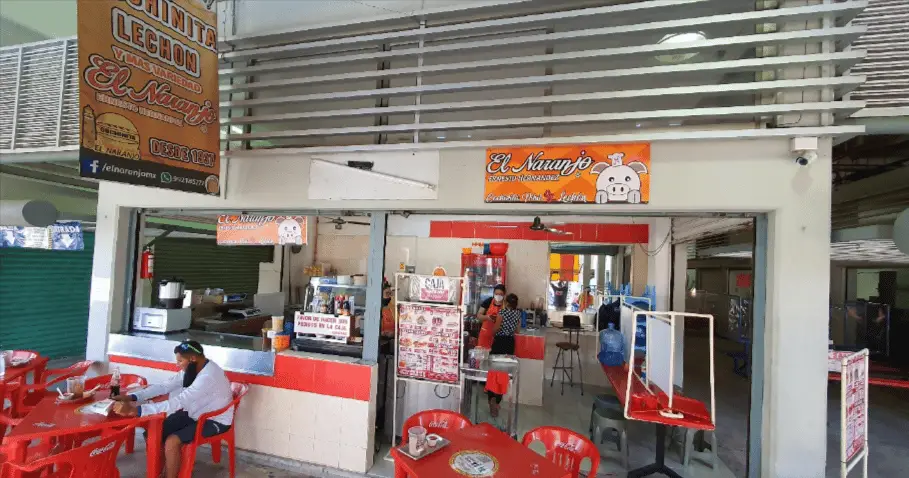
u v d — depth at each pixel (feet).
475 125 12.64
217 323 18.39
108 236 16.46
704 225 16.61
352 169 13.92
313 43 14.28
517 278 29.27
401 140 14.05
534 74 13.17
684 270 23.18
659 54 11.54
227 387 12.41
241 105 14.85
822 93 10.74
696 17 11.50
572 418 18.52
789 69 10.97
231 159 15.10
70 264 24.32
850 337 28.60
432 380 13.58
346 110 13.76
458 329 13.39
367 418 13.23
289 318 22.13
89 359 16.25
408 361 13.76
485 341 19.40
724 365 30.04
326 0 14.84
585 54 11.87
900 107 10.66
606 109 12.47
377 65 14.28
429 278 13.76
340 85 14.66
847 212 19.38
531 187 12.48
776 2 11.01
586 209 12.27
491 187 12.78
